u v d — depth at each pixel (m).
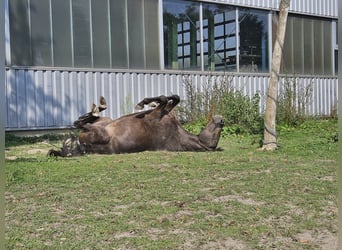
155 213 4.93
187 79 16.06
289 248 3.99
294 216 4.85
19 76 12.83
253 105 13.73
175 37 15.86
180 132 9.28
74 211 5.04
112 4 14.41
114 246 4.02
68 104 13.69
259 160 8.11
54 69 13.39
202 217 4.81
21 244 4.07
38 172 7.10
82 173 6.98
